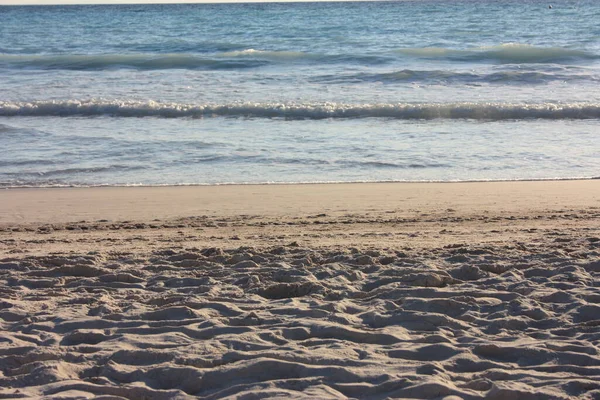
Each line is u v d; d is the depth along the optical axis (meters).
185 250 6.75
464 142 15.19
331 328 4.23
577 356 3.72
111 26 58.94
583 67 26.78
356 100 20.39
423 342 4.03
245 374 3.58
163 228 8.84
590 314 4.42
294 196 10.98
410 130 16.59
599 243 6.59
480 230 8.11
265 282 5.45
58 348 3.95
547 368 3.61
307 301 4.88
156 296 5.12
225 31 50.81
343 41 40.91
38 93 22.25
